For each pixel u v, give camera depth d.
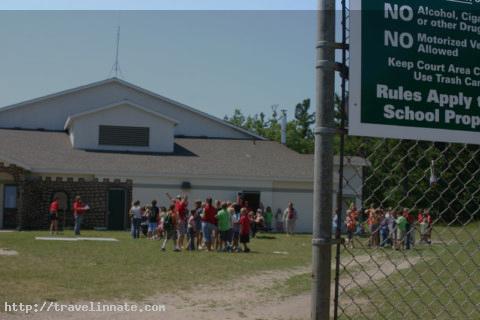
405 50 3.93
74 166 35.38
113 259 17.72
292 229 34.69
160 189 36.53
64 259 17.20
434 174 4.41
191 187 37.03
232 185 37.66
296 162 41.09
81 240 25.33
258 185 38.06
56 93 43.88
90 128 39.19
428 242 5.62
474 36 4.07
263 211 37.72
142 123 40.12
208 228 22.56
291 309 10.39
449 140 4.00
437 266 10.58
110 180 35.75
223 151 42.00
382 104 3.87
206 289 12.52
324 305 3.67
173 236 22.19
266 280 14.16
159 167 37.19
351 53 3.82
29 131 42.19
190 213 25.08
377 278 10.50
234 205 27.48
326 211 3.68
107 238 27.27
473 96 4.05
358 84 3.82
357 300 9.48
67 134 42.41
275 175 38.09
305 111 78.06
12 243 22.50
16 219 34.66
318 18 3.75
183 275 14.63
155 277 14.05
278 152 43.12
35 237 26.53
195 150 41.69
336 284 3.94
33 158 35.59
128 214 35.88
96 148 39.22
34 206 34.69
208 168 38.06
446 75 4.02
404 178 4.36
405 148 4.35
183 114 46.03
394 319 8.35
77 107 44.38
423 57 3.96
